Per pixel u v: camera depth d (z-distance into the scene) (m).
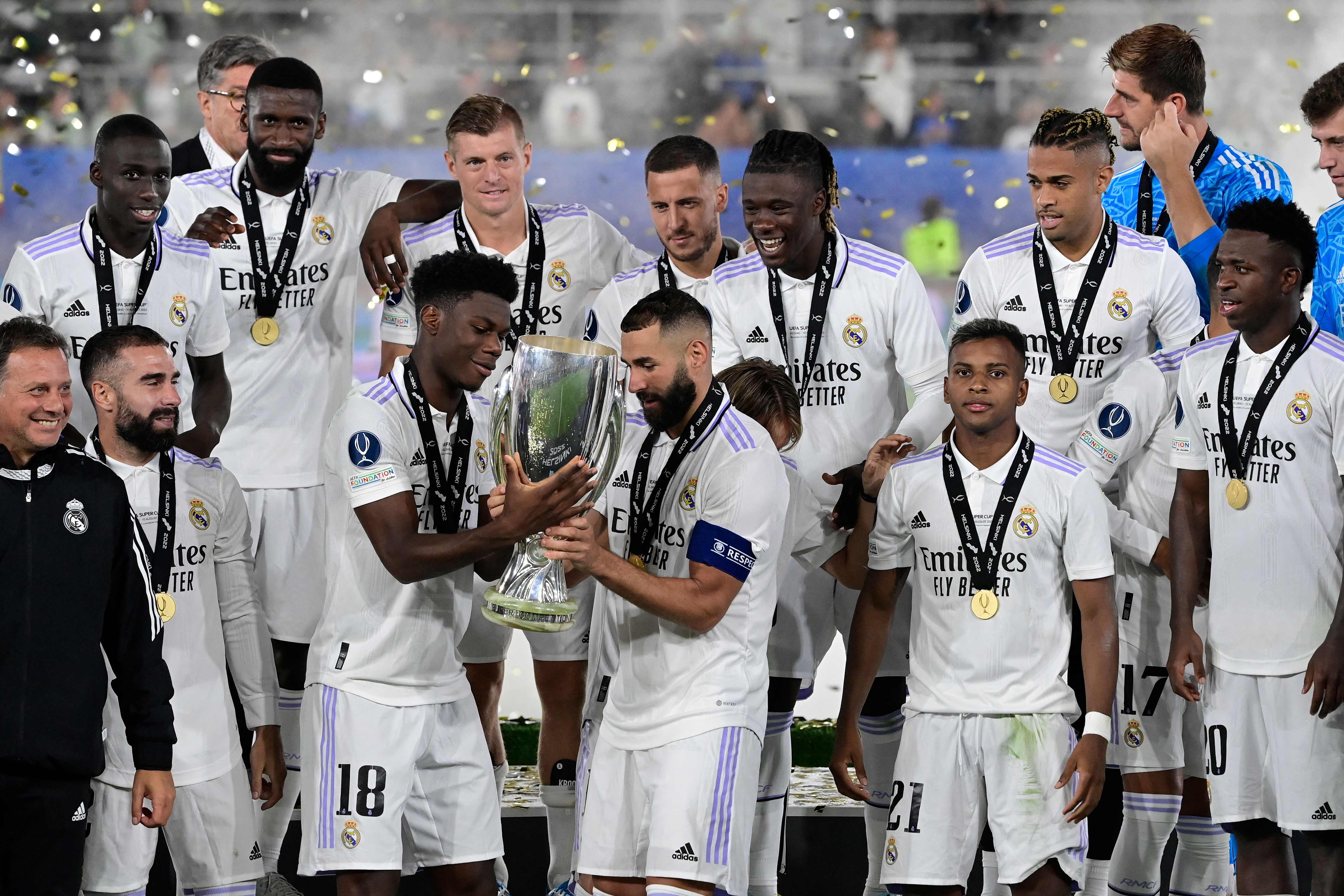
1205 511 12.73
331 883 14.73
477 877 11.68
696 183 13.95
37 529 10.54
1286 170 31.75
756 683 11.16
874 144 36.84
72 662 10.56
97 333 13.21
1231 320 12.16
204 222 14.27
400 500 10.98
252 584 12.67
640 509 11.37
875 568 12.31
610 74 36.81
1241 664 12.29
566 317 15.03
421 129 36.28
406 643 11.33
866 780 12.57
